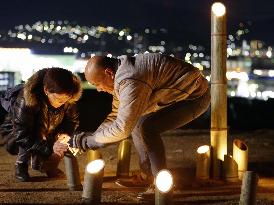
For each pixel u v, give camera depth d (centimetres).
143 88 471
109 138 481
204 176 587
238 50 6281
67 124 584
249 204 454
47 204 482
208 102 530
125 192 539
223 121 589
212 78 590
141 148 555
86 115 1364
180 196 522
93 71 481
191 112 515
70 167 538
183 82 501
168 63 494
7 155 784
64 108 570
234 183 581
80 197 509
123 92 469
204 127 1229
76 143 512
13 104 559
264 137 1019
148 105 502
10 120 585
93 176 476
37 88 545
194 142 927
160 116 506
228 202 498
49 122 567
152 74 481
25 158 582
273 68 6088
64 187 556
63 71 512
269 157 784
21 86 566
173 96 505
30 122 556
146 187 562
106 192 538
